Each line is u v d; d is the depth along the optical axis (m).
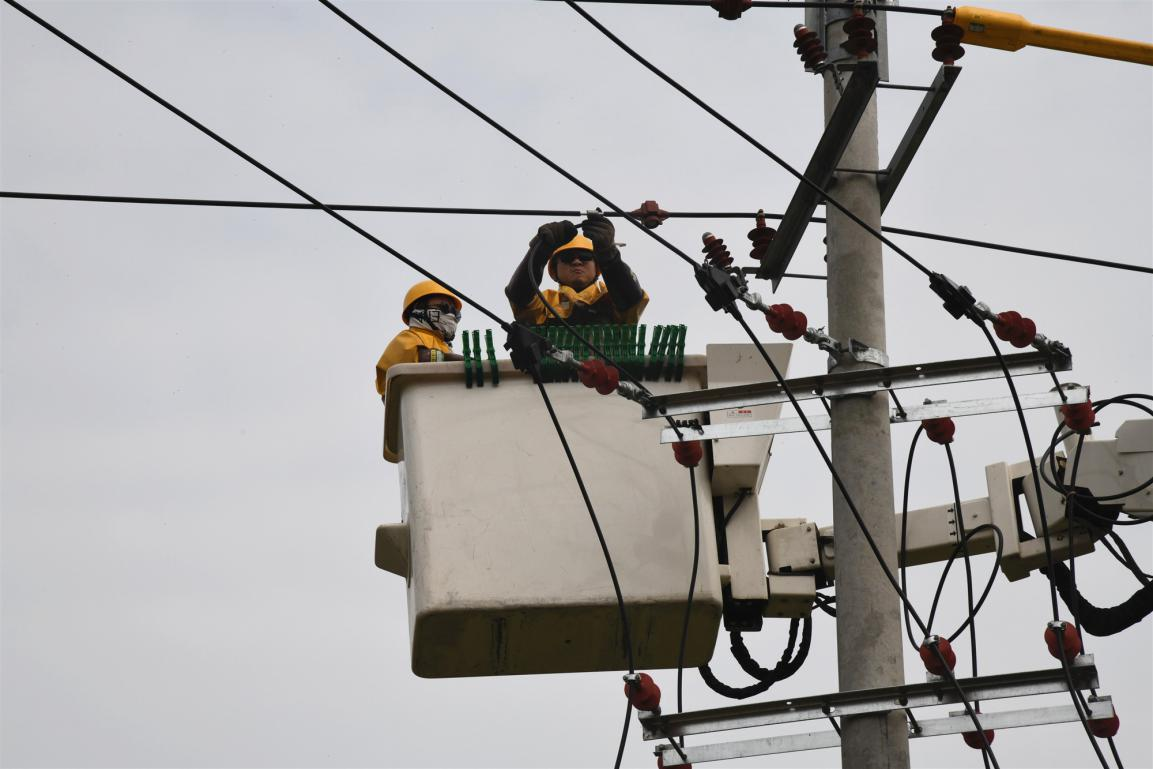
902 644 26.45
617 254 31.17
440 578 28.39
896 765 25.58
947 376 26.75
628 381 29.30
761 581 29.86
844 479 26.91
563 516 28.78
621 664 29.56
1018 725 25.55
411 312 34.81
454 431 29.20
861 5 27.22
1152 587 29.72
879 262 28.11
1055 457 30.25
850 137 27.62
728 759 26.34
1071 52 28.52
